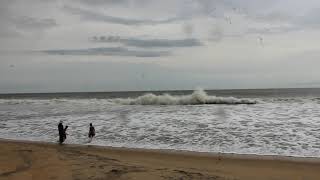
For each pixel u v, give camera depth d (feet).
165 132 63.31
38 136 64.95
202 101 136.15
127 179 29.53
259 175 34.99
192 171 34.63
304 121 70.85
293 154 45.09
